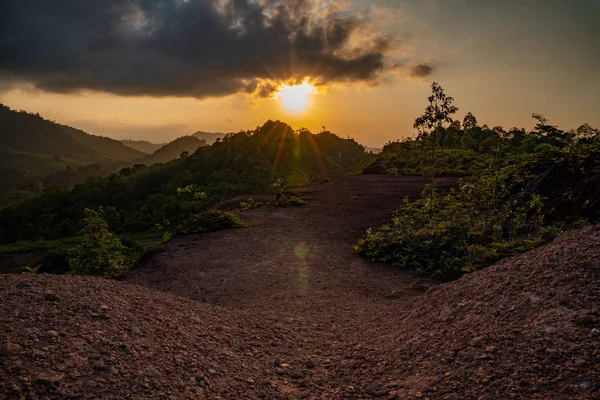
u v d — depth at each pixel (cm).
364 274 893
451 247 962
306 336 526
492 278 482
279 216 1577
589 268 389
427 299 555
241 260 1016
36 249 3959
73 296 408
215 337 437
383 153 4441
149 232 3953
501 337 346
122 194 6112
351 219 1448
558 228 946
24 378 260
